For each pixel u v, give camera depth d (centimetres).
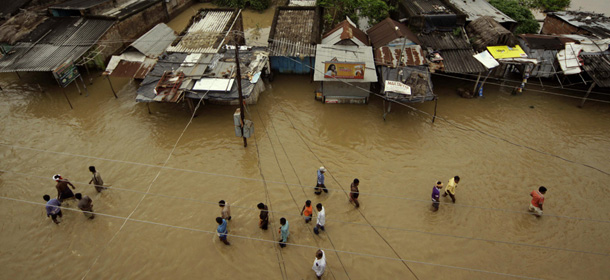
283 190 1562
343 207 1481
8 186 1573
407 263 1274
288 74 2431
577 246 1322
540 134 1855
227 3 3503
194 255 1304
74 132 1888
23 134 1870
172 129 1911
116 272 1253
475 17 2470
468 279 1223
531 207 1420
